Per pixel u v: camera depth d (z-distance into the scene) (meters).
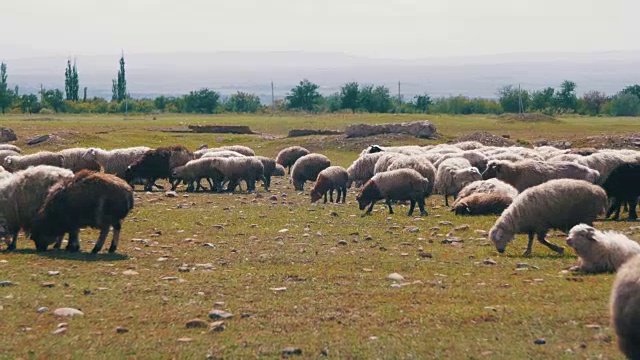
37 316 13.01
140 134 73.56
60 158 36.72
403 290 14.77
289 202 30.98
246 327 12.48
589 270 15.88
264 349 11.35
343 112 149.62
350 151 60.19
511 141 61.41
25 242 20.61
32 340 11.79
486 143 60.06
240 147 44.84
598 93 158.62
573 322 12.11
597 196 18.67
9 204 18.91
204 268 16.97
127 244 19.97
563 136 75.25
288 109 160.75
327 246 19.84
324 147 62.16
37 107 155.75
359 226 23.42
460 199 26.55
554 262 17.39
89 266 16.91
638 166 24.64
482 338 11.59
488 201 25.25
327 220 24.70
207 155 39.53
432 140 63.03
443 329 12.10
